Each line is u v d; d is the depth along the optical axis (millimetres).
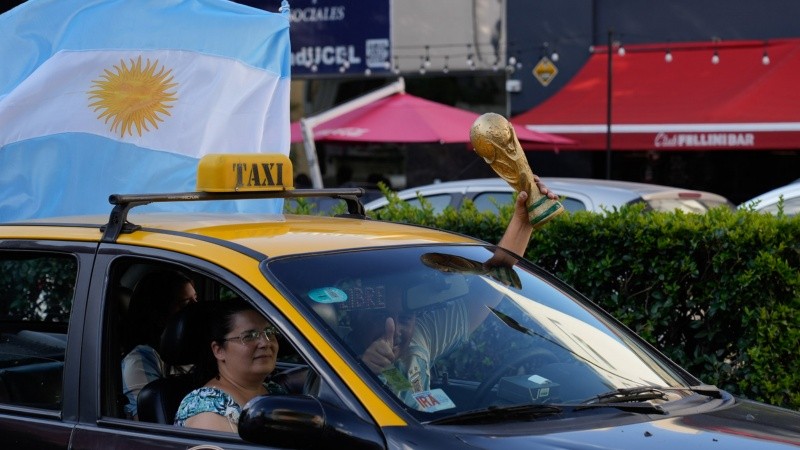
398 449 4703
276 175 6441
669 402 5598
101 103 9516
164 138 9445
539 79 26078
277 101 9797
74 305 5684
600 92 23938
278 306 5168
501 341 5625
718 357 9867
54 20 9805
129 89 9547
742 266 9594
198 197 6074
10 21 9812
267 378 6391
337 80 27516
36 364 5930
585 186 14242
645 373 5934
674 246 9773
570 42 25812
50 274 6027
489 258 6297
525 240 7215
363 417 4832
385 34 27031
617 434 4953
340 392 4906
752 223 9570
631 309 9977
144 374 5957
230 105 9547
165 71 9570
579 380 5578
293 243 5625
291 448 4820
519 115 25188
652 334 9984
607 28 25609
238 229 5805
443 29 26688
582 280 10172
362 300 5387
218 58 9617
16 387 5945
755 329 9562
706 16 24938
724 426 5215
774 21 24609
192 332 5840
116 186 9469
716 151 25016
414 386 5125
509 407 5188
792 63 23391
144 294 6000
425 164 26484
